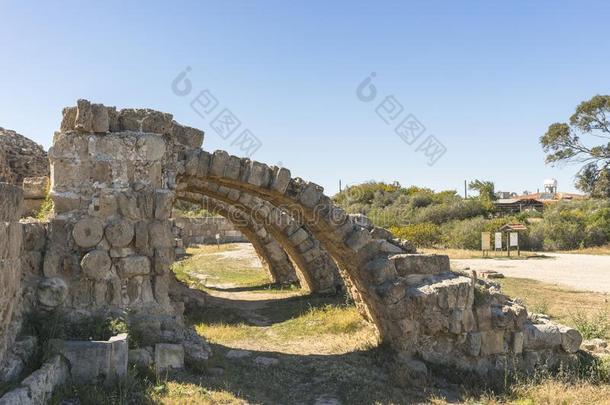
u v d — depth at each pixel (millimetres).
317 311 12586
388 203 48125
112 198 7414
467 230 34750
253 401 6301
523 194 78875
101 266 7137
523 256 28016
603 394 7234
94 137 7465
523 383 7711
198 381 6637
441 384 7750
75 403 5324
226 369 7551
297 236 15047
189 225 34594
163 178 7980
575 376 8094
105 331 6598
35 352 5746
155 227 7559
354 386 7352
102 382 5859
